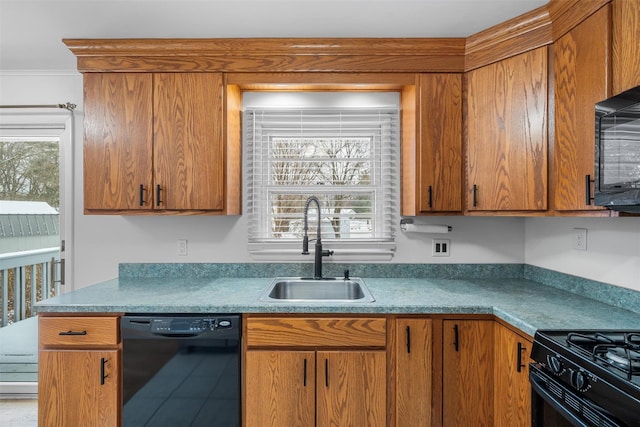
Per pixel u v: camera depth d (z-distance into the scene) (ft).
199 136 6.43
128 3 5.33
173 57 6.44
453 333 5.34
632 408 2.72
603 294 5.38
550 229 6.66
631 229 4.94
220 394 5.23
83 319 5.32
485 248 7.45
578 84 4.68
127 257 7.52
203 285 6.64
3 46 6.63
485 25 5.94
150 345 5.26
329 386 5.25
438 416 5.32
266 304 5.29
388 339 5.33
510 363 4.88
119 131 6.41
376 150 7.53
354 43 6.38
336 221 7.59
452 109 6.42
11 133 7.73
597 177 3.99
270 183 7.57
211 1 5.28
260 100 7.39
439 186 6.40
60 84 7.63
